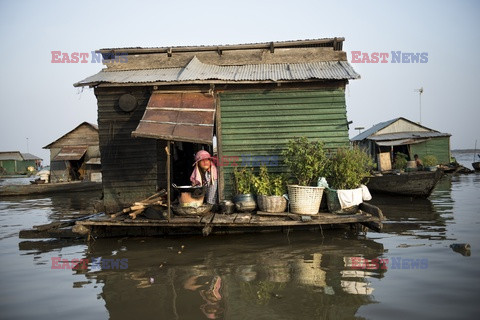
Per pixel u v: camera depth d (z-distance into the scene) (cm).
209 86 890
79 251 703
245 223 719
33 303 450
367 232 793
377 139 2752
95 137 2611
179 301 445
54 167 2612
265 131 890
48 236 830
